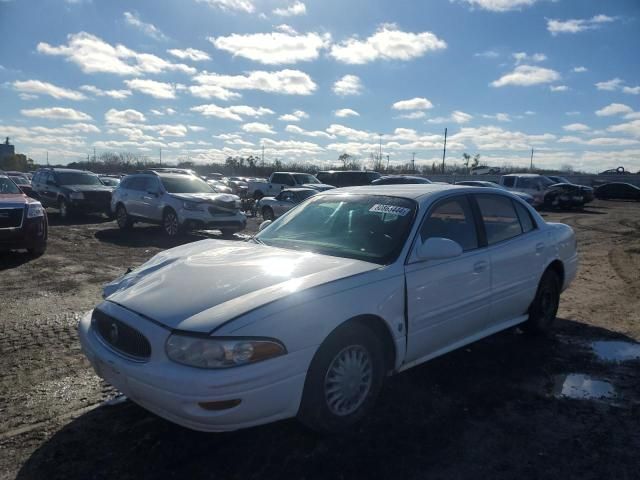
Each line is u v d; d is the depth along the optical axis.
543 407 3.77
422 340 3.79
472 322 4.28
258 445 3.20
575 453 3.17
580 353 4.89
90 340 3.32
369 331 3.41
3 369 4.36
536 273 5.00
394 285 3.53
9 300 6.59
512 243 4.72
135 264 9.32
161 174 14.48
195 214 13.05
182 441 3.23
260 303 2.96
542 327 5.33
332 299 3.18
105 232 14.41
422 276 3.74
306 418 3.15
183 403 2.75
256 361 2.82
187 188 14.27
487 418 3.59
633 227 17.28
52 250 10.76
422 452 3.14
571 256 5.64
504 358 4.74
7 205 9.13
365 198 4.44
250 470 2.94
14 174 32.66
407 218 3.97
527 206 5.21
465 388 4.08
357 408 3.38
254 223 18.75
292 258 3.71
